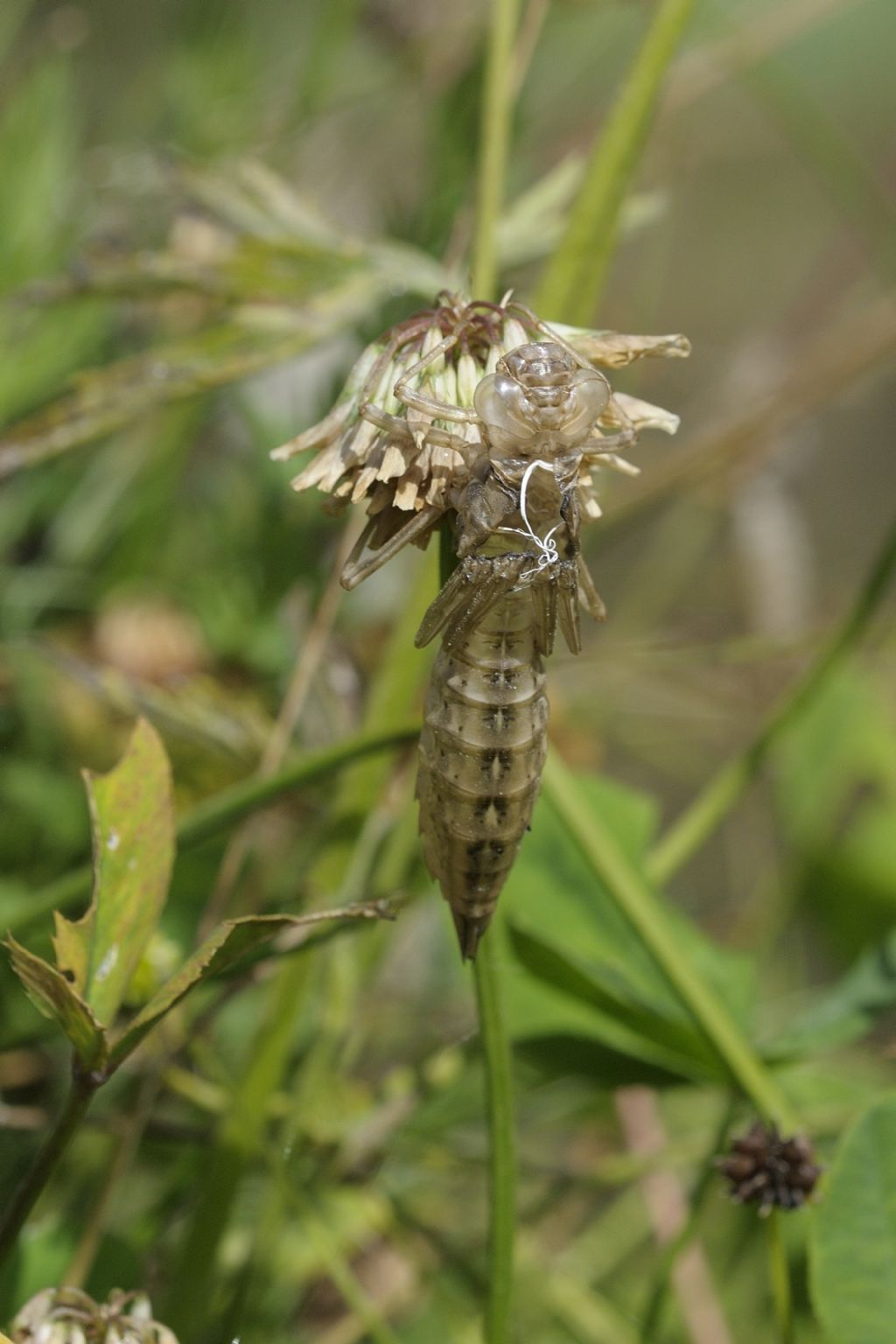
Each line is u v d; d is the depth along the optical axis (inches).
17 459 16.1
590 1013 16.2
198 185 16.9
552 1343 16.4
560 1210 17.2
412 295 16.6
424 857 14.4
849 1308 14.6
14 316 17.6
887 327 20.8
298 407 18.6
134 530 17.8
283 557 17.5
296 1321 16.4
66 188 18.2
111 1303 14.5
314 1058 16.1
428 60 21.4
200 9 20.2
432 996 17.6
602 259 16.1
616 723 21.3
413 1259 16.3
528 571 14.2
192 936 16.7
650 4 20.4
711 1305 16.5
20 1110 16.0
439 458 14.2
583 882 16.6
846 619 17.0
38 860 16.8
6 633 17.3
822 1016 16.1
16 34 20.7
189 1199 16.0
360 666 17.3
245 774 17.0
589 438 14.4
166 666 17.2
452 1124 16.6
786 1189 15.0
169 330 18.1
